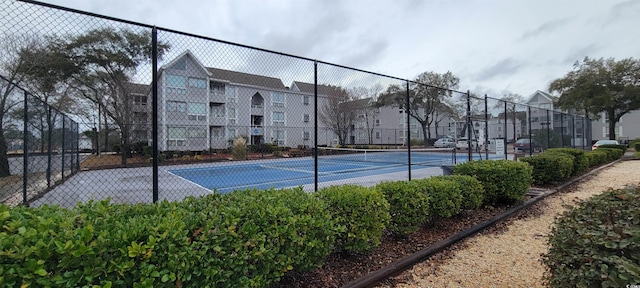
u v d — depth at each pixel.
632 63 24.59
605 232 1.67
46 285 1.27
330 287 2.55
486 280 2.74
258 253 1.91
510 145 20.61
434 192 3.93
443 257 3.29
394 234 3.76
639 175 9.84
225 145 14.80
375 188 3.50
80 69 11.45
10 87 7.26
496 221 4.59
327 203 2.78
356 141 25.52
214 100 17.11
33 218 1.67
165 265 1.56
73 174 10.87
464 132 22.33
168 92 8.88
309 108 22.31
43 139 8.05
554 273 1.88
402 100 18.52
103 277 1.42
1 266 1.22
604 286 1.41
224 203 2.34
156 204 2.30
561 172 7.37
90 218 1.81
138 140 9.25
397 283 2.71
